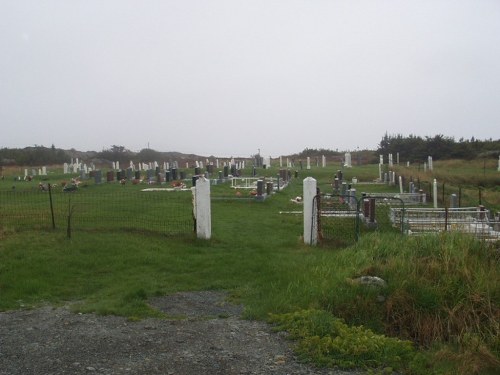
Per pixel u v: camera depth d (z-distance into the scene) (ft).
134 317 21.70
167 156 284.61
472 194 80.48
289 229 47.44
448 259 24.53
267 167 160.86
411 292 22.59
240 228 46.78
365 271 24.93
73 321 21.29
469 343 19.77
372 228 47.47
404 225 43.04
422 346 20.20
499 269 24.26
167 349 18.16
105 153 267.39
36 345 18.48
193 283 28.04
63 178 127.95
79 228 40.83
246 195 73.92
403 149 186.60
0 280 27.20
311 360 17.39
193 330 20.25
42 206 59.21
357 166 163.63
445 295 22.44
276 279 27.71
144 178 114.01
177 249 35.65
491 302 21.97
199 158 279.08
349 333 19.31
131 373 16.05
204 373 16.16
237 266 31.32
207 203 38.96
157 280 28.37
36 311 22.81
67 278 28.50
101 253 33.27
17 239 35.50
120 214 52.31
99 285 27.35
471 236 28.50
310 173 132.77
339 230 46.09
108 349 18.10
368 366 17.25
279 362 17.19
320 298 22.98
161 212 54.44
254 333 19.94
